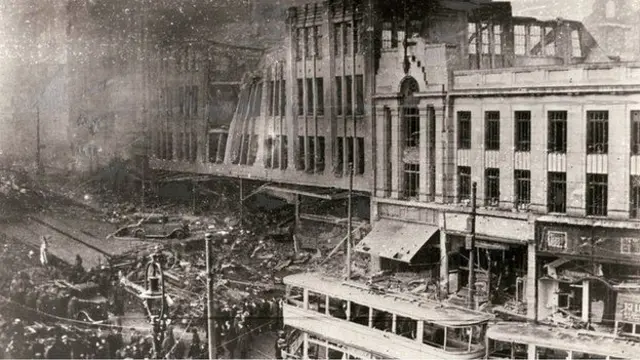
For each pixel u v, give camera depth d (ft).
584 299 50.60
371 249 55.98
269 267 57.67
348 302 53.57
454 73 54.54
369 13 55.36
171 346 54.03
